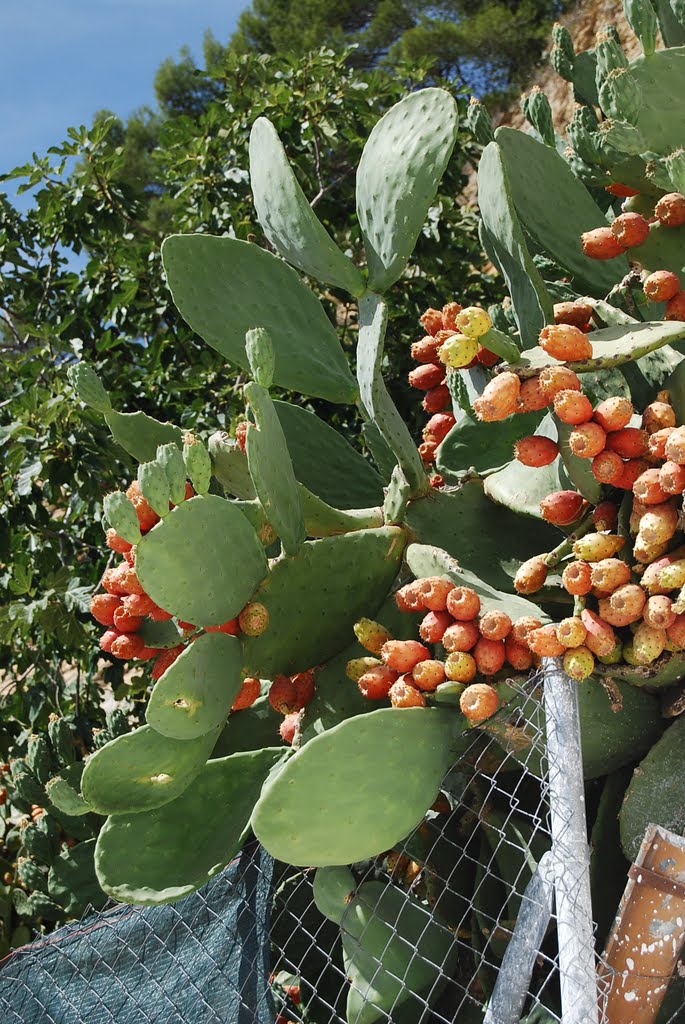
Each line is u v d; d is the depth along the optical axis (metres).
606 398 2.38
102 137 6.21
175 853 2.39
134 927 2.46
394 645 2.22
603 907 2.35
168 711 2.15
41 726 4.97
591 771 2.37
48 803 3.26
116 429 2.74
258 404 2.33
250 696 2.52
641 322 2.41
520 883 2.46
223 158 6.57
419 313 5.99
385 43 22.11
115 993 2.44
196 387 5.62
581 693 2.25
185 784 2.35
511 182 2.88
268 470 2.36
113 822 2.38
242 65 6.66
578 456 2.28
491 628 2.15
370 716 2.04
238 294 2.94
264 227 2.96
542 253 3.30
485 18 18.89
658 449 2.11
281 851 1.97
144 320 6.28
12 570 4.91
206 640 2.23
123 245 6.47
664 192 2.83
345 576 2.52
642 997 1.96
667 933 1.94
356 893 2.43
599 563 2.11
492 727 2.25
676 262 2.65
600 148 2.77
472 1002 2.41
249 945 2.38
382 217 2.69
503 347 2.23
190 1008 2.38
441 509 2.73
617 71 2.44
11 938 3.23
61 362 5.57
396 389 5.71
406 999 2.38
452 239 6.33
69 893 3.06
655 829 1.94
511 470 2.77
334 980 2.67
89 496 4.75
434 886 2.53
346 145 6.69
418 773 2.09
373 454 3.28
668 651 2.21
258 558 2.37
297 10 23.55
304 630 2.47
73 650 5.19
